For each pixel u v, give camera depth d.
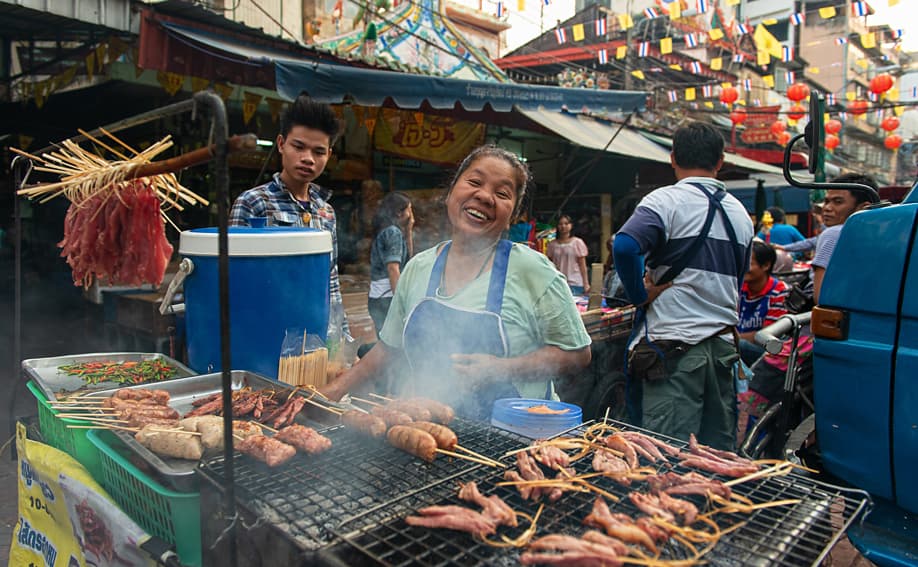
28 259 10.06
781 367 4.20
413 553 1.27
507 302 2.31
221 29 6.38
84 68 8.13
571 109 8.12
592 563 1.13
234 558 1.38
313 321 2.70
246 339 2.55
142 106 9.43
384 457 1.74
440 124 10.84
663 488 1.49
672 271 3.46
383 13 12.38
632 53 17.36
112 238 2.76
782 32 25.64
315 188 3.90
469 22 17.09
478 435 1.93
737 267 3.49
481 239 2.36
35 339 8.33
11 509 3.99
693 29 18.31
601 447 1.74
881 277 2.38
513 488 1.54
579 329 2.36
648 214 3.42
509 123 9.78
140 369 2.84
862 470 2.47
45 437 2.54
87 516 1.93
